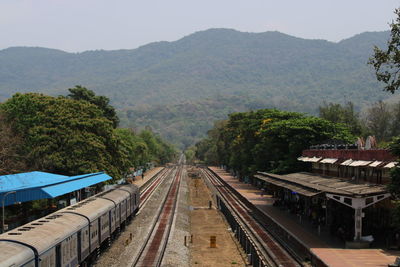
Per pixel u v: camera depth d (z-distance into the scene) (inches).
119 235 1599.4
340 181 1672.0
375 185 1413.6
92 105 2250.2
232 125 4323.3
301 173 2246.6
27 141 1913.1
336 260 1108.5
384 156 1352.1
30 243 737.0
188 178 5054.1
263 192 2918.3
